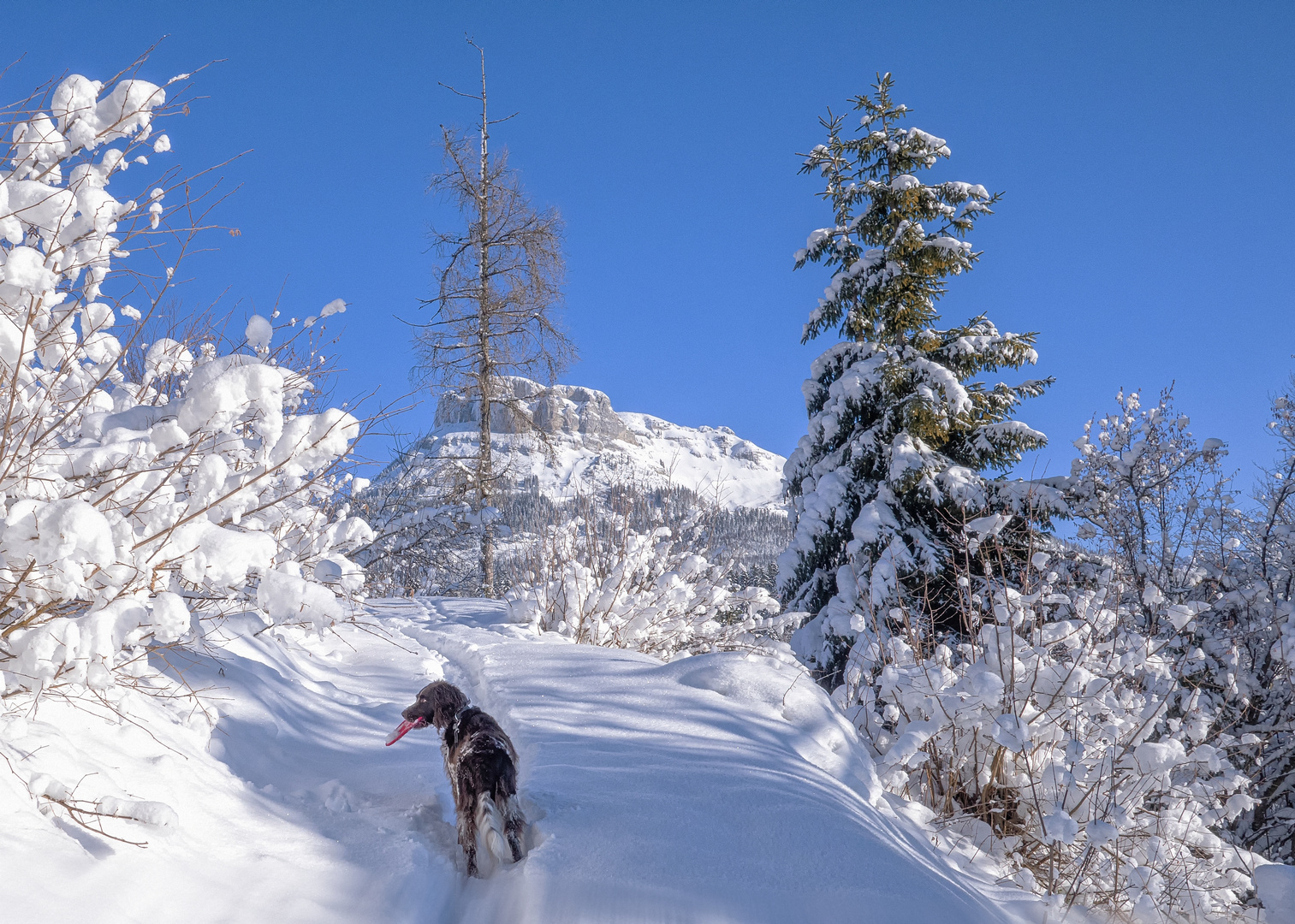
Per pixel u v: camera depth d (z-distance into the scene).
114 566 3.43
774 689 6.49
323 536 5.85
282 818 3.93
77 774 3.33
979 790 6.20
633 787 4.58
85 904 2.71
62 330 3.99
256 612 6.70
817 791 4.88
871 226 17.23
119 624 3.25
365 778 4.83
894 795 6.16
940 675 5.87
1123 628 7.63
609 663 7.15
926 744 6.41
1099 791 5.90
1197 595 11.79
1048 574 9.45
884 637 7.79
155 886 2.97
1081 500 13.95
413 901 3.41
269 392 3.86
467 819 3.83
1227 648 9.71
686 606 10.74
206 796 3.78
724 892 3.63
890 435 16.08
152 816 3.11
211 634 5.72
